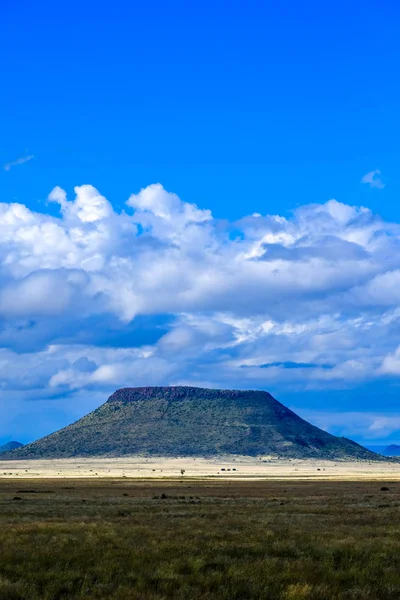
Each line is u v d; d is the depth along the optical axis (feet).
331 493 474.90
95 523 202.49
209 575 114.42
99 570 116.16
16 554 131.44
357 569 120.88
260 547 146.72
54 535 169.48
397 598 102.58
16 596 96.89
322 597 100.73
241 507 301.02
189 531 182.91
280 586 107.04
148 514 252.83
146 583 107.34
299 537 170.40
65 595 100.07
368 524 213.46
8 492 492.54
